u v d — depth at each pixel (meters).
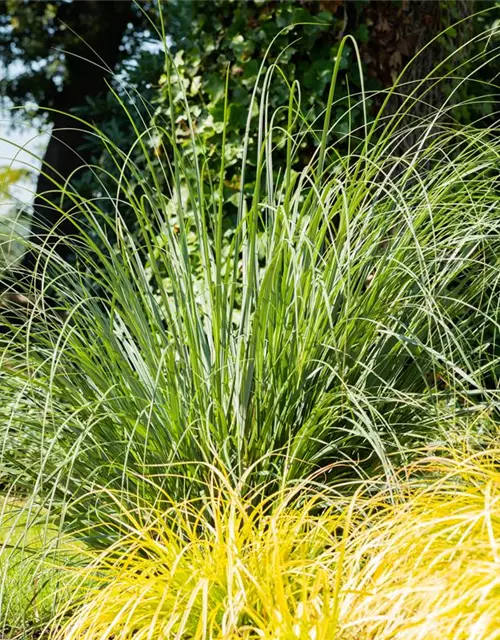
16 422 2.48
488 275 2.82
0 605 2.31
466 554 1.80
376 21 3.96
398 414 2.70
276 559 1.84
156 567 2.07
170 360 2.48
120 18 12.72
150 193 2.96
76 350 2.60
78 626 1.93
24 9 12.72
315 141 3.89
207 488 2.47
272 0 3.97
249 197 4.01
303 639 1.68
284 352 2.52
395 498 2.40
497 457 2.34
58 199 7.04
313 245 2.54
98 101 6.52
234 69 4.07
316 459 2.49
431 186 3.17
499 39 5.30
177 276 2.67
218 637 1.80
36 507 2.47
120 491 2.37
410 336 2.61
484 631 1.52
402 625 1.70
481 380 2.99
